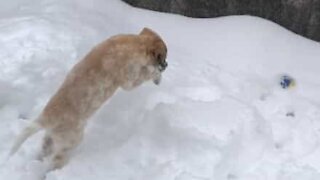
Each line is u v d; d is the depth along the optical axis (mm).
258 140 2764
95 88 2518
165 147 2684
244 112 2869
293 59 3281
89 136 2748
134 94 2938
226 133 2756
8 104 2906
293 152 2762
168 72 3133
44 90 2953
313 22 3422
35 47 3139
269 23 3430
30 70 3018
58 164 2545
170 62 3203
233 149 2699
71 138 2492
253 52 3301
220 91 3035
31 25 3279
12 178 2512
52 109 2445
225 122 2809
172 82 3070
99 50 2582
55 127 2457
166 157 2641
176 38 3410
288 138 2836
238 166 2650
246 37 3365
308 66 3248
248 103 3010
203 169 2588
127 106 2889
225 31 3416
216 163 2615
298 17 3434
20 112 2877
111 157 2631
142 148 2672
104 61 2545
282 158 2701
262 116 2936
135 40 2605
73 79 2500
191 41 3393
